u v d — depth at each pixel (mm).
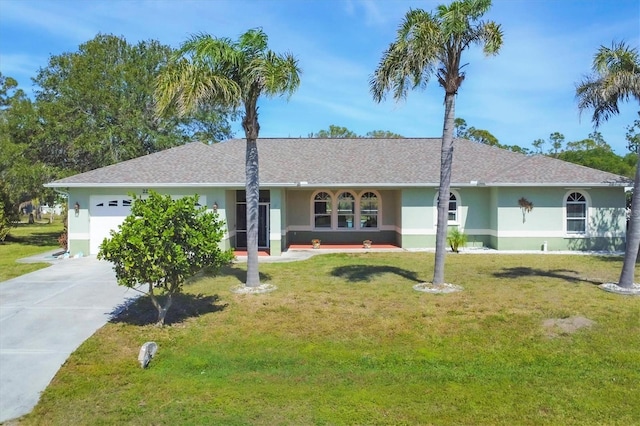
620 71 11961
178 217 8672
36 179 23719
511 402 5895
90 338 8180
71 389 6344
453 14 10641
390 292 11508
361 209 22344
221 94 11062
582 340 8031
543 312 9477
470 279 13164
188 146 22328
